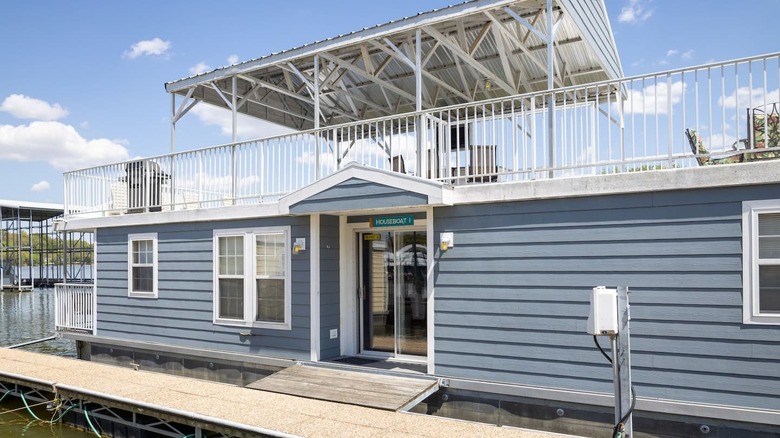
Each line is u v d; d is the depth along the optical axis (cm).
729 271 532
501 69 1044
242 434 580
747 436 517
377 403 628
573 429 598
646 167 712
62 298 1198
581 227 607
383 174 709
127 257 1056
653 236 568
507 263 649
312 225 815
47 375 863
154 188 1039
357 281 865
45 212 3997
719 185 533
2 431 807
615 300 395
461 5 765
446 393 680
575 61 1005
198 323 941
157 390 752
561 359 611
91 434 781
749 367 518
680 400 546
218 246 921
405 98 1213
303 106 1295
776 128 603
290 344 831
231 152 917
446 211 693
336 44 885
